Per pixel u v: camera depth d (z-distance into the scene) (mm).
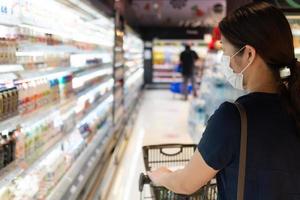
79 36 3250
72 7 2695
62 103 2740
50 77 2486
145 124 7801
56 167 2557
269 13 1161
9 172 1689
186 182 1265
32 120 2057
